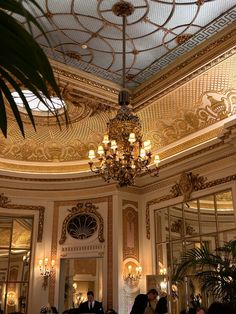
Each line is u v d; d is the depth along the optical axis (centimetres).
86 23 759
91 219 1140
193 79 909
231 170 899
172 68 891
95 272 1405
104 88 955
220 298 629
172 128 1055
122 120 725
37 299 1067
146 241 1095
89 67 900
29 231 1160
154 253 1057
